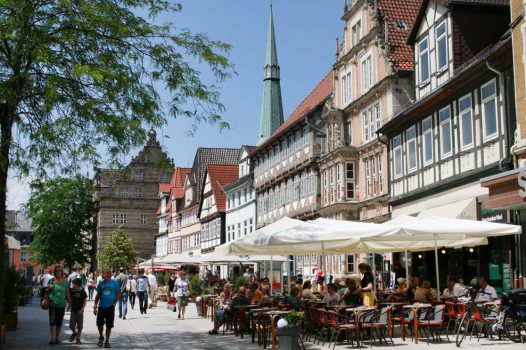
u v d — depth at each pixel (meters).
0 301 15.13
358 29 36.62
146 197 97.19
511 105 20.88
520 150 19.80
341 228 16.91
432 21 27.11
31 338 18.09
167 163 17.31
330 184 38.69
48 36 14.66
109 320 15.98
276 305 18.64
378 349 14.52
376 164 33.88
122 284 27.11
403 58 32.34
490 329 15.81
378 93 33.22
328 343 15.96
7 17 14.06
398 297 19.55
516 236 20.50
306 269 44.53
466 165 23.81
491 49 22.39
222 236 68.56
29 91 14.98
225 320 19.61
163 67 17.05
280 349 14.07
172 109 17.23
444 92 24.95
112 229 95.00
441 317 15.62
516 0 20.22
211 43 17.42
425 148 27.48
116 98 16.23
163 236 94.75
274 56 90.44
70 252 78.50
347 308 15.88
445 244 21.00
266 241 16.88
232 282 34.84
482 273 23.05
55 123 14.78
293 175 47.97
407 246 21.55
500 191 18.66
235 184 63.59
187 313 31.02
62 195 17.64
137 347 16.06
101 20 15.24
